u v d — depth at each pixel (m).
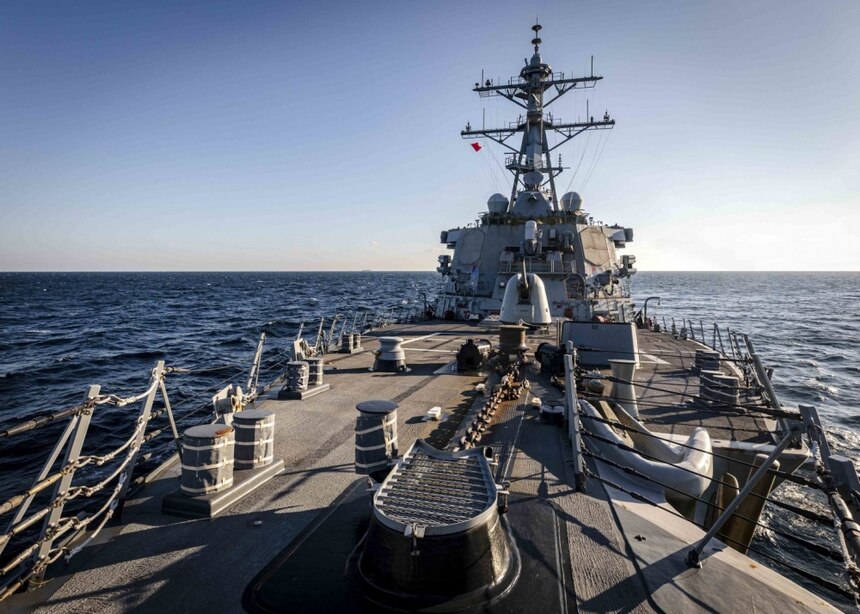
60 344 33.25
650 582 3.84
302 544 4.33
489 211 23.09
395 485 4.09
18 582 3.74
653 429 8.02
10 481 11.21
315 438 7.14
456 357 12.32
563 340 12.05
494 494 3.92
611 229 23.97
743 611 3.54
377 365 11.83
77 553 4.23
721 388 9.06
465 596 3.46
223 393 6.56
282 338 36.97
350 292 103.25
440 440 7.01
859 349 36.41
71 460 4.12
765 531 10.46
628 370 8.57
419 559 3.41
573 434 5.98
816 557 9.72
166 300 79.06
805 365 30.41
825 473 3.47
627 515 4.90
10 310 59.69
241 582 3.82
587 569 3.98
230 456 5.20
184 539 4.44
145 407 5.38
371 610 3.44
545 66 23.09
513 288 14.44
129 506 5.08
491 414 7.70
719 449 7.19
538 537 4.44
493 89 24.25
